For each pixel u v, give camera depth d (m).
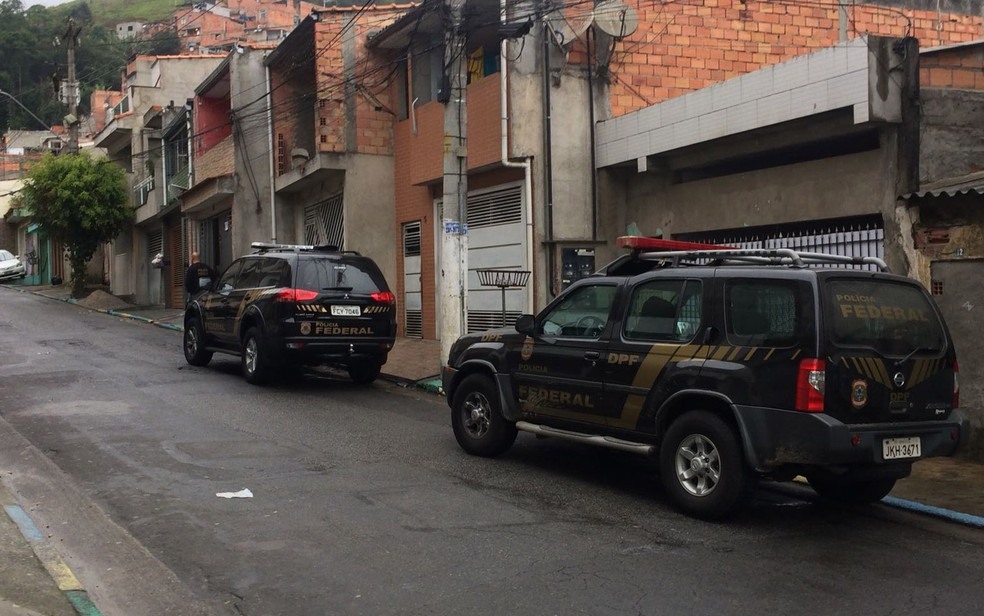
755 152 12.37
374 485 7.35
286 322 12.22
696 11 15.84
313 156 22.22
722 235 13.05
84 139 47.38
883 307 6.29
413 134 18.42
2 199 54.88
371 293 12.79
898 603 4.96
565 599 4.90
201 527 6.12
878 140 10.77
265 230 23.75
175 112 30.70
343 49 19.70
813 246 11.38
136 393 11.99
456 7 12.62
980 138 10.21
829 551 5.93
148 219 33.00
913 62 10.20
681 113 13.12
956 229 9.08
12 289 40.50
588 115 15.23
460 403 8.74
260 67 23.70
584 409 7.44
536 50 15.05
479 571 5.32
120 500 6.79
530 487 7.44
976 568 5.64
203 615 4.69
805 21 16.48
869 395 6.05
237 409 10.90
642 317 7.13
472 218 16.92
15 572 5.10
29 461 8.07
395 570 5.32
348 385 13.49
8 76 55.56
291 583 5.10
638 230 14.82
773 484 7.87
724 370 6.33
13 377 13.43
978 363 8.72
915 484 7.79
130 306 31.30
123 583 5.14
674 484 6.68
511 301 15.63
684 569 5.45
